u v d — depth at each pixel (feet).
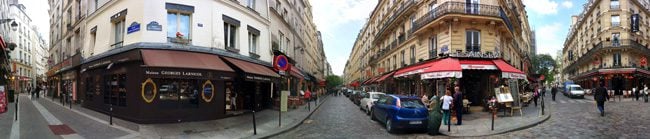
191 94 39.78
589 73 133.69
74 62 61.93
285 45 79.00
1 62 64.28
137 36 38.19
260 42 56.34
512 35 72.43
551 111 53.11
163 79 37.60
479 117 44.80
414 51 76.33
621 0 119.14
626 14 116.98
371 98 54.13
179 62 36.29
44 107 55.01
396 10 91.09
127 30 39.78
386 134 33.12
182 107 38.78
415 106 34.17
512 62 82.58
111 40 44.04
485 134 31.96
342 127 38.37
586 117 43.24
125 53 39.19
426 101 50.14
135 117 36.50
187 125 36.17
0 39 51.11
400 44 85.92
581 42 156.04
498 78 59.41
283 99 37.96
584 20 148.46
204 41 41.93
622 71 112.68
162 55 36.68
